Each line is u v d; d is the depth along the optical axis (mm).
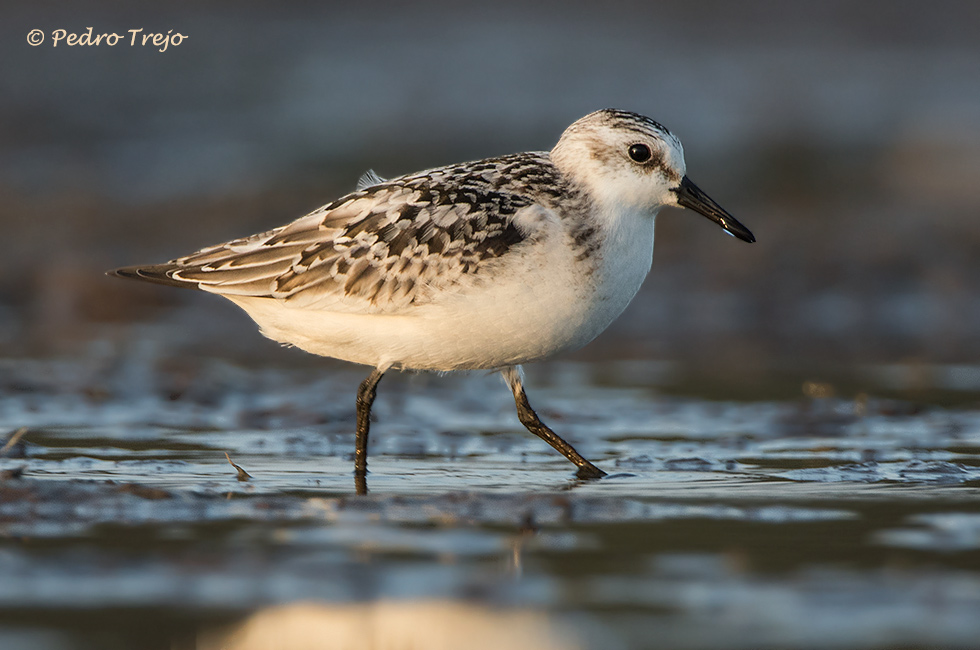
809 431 11906
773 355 16891
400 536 7609
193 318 19922
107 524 7816
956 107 34781
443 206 9570
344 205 9906
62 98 35781
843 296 20516
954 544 7402
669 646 5789
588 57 41875
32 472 9570
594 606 6293
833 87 37688
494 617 6188
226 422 12242
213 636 5922
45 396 13320
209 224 25297
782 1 48594
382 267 9555
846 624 6008
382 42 43688
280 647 5887
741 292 20703
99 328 18938
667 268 21750
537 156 10281
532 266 9422
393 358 9961
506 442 11453
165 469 9859
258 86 37875
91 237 24453
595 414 12883
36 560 6961
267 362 16312
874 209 24766
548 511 8258
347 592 6484
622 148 9906
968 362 16109
